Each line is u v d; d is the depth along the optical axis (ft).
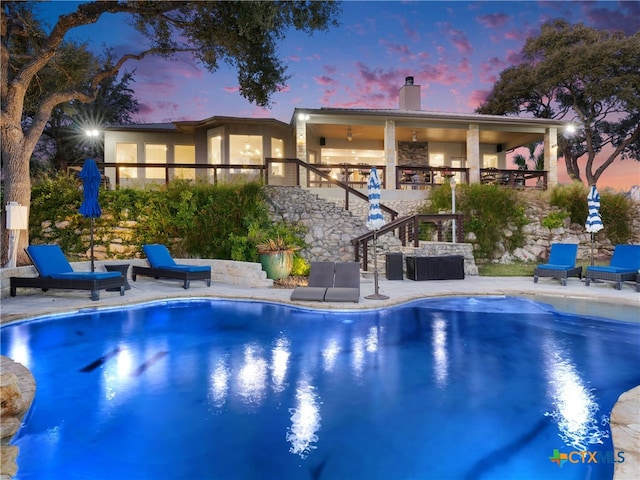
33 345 16.49
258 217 36.73
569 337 17.78
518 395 11.62
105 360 14.75
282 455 8.54
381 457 8.39
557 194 44.34
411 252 35.12
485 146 68.28
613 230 43.27
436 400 11.30
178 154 61.36
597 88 71.36
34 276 26.07
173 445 8.94
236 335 18.24
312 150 62.75
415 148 65.98
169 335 18.20
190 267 29.04
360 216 41.45
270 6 31.63
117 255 35.53
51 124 72.43
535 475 7.68
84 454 8.56
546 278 32.91
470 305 23.95
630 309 22.48
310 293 23.89
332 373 13.51
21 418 9.78
